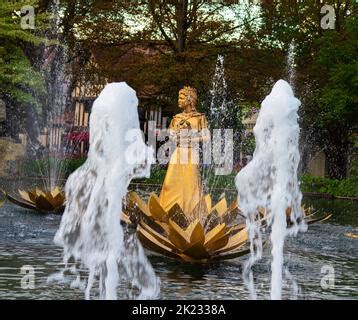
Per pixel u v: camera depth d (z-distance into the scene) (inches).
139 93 1460.4
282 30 1472.7
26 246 503.5
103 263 359.3
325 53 1381.6
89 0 1473.9
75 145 1747.0
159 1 1434.5
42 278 387.5
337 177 1552.7
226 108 1469.0
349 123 1438.2
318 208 1018.7
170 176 499.2
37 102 1315.2
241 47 1443.2
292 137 404.2
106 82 1472.7
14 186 1057.5
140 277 387.9
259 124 407.2
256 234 447.5
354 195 1291.8
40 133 1478.8
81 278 391.2
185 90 516.7
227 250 439.2
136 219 472.7
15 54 1219.9
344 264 491.2
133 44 1488.7
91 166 365.7
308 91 1492.4
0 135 1401.3
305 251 549.3
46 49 1461.6
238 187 422.0
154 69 1397.6
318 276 436.1
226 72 1423.5
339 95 1327.5
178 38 1451.8
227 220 481.1
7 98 1378.0
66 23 1464.1
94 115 358.9
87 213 365.7
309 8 1501.0
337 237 641.6
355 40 1370.6
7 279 382.3
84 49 1485.0
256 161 412.2
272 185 405.1
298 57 1496.1
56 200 693.9
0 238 535.2
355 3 1488.7
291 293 378.3
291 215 550.0
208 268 434.0
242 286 386.0
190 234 433.1
